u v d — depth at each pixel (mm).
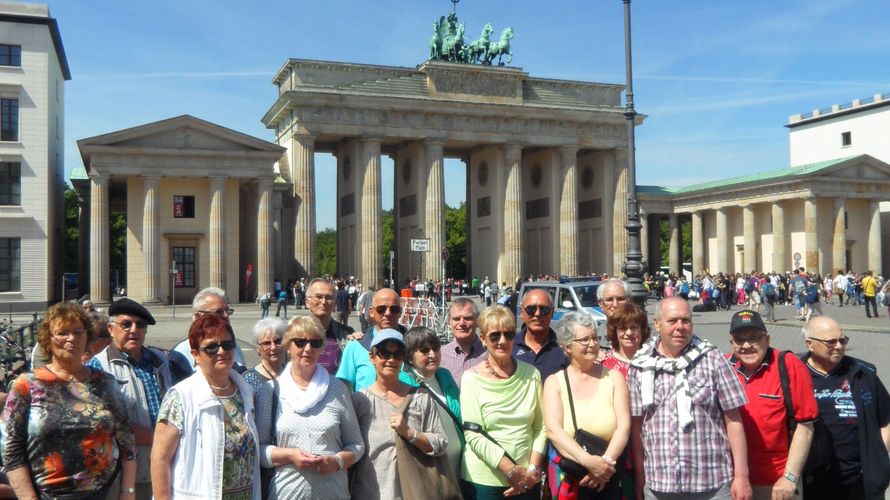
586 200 124688
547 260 119625
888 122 133125
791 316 68250
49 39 87938
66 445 9781
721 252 123062
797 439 10883
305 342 10766
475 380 11570
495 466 11133
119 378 11680
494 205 115500
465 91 109938
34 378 9977
